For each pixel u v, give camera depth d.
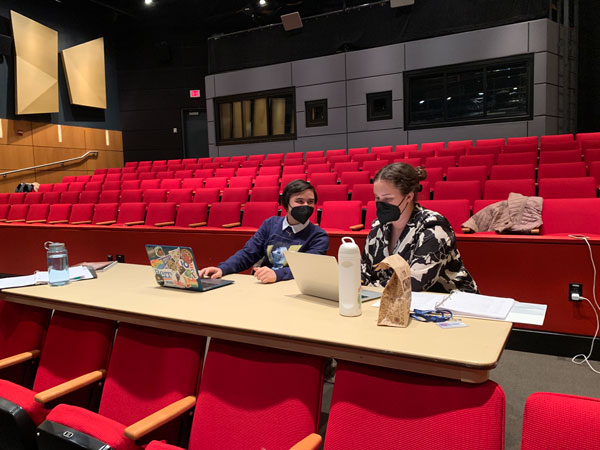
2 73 6.97
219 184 4.68
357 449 0.77
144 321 1.08
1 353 1.34
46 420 0.94
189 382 0.99
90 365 1.15
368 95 6.65
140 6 8.27
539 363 1.92
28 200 5.00
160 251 1.30
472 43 5.95
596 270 1.94
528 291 2.08
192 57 8.85
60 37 7.83
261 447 0.86
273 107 7.37
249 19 8.59
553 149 4.34
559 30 5.76
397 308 0.89
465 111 6.23
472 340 0.80
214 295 1.22
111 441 0.86
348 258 0.96
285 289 1.27
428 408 0.73
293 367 0.87
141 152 9.06
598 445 0.58
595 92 6.37
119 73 8.97
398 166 1.28
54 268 1.41
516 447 1.32
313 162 5.50
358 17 6.67
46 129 7.61
